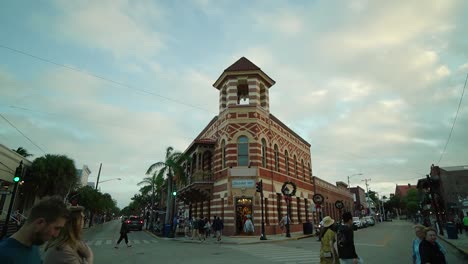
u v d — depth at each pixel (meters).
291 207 32.38
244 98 32.75
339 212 53.31
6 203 26.69
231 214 25.66
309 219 37.19
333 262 6.86
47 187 30.06
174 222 27.77
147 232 39.75
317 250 16.62
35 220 2.55
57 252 3.04
